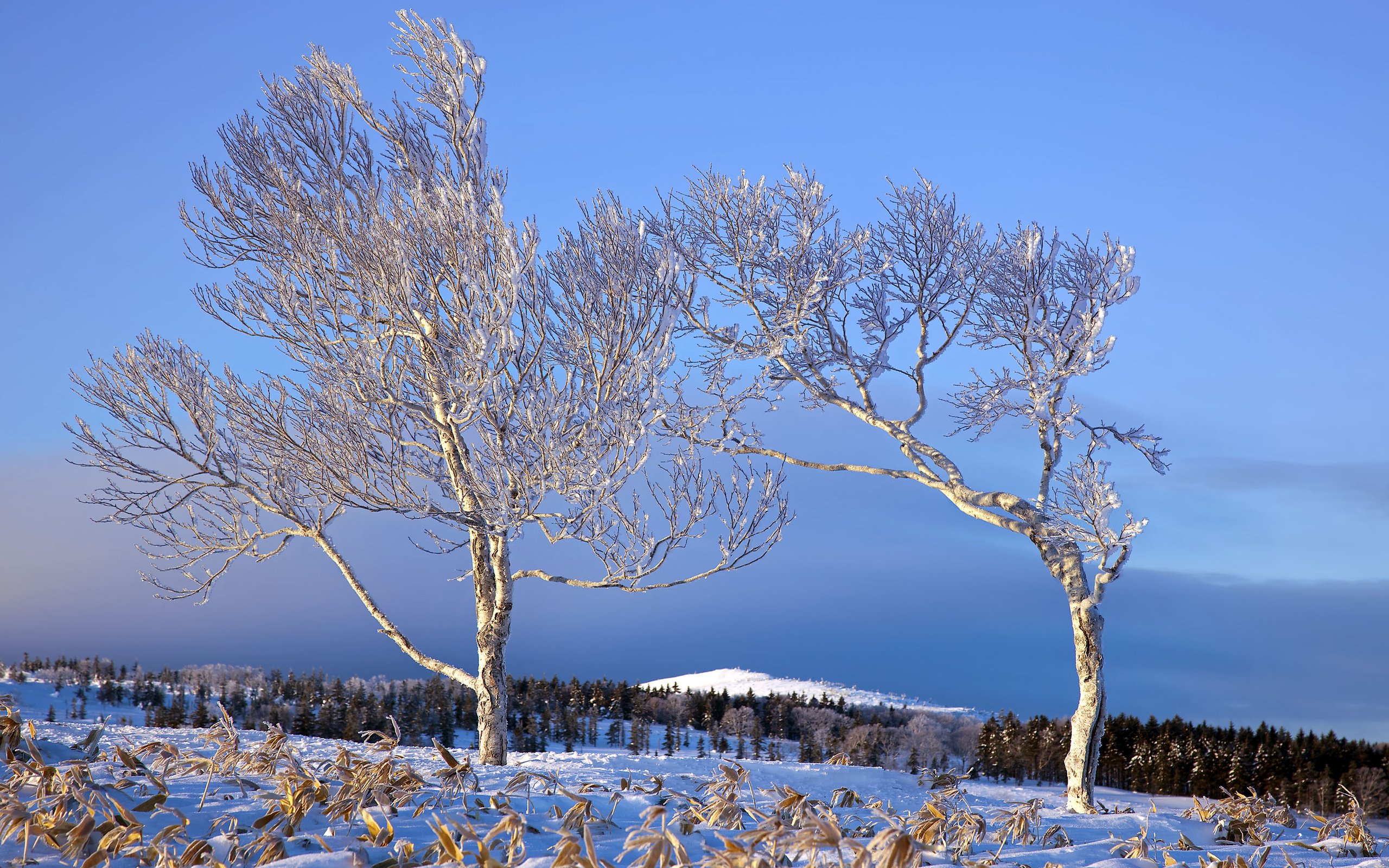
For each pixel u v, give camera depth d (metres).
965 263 13.69
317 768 5.41
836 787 10.21
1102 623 11.32
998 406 13.66
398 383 10.23
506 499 9.96
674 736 41.81
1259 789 29.25
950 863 4.24
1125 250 12.55
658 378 10.07
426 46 11.79
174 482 10.74
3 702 5.29
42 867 3.41
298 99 11.49
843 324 14.30
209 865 3.39
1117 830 6.78
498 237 9.27
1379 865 4.86
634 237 10.10
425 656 11.23
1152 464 13.73
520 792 6.10
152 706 33.44
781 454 13.80
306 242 10.14
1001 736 35.06
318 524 11.26
